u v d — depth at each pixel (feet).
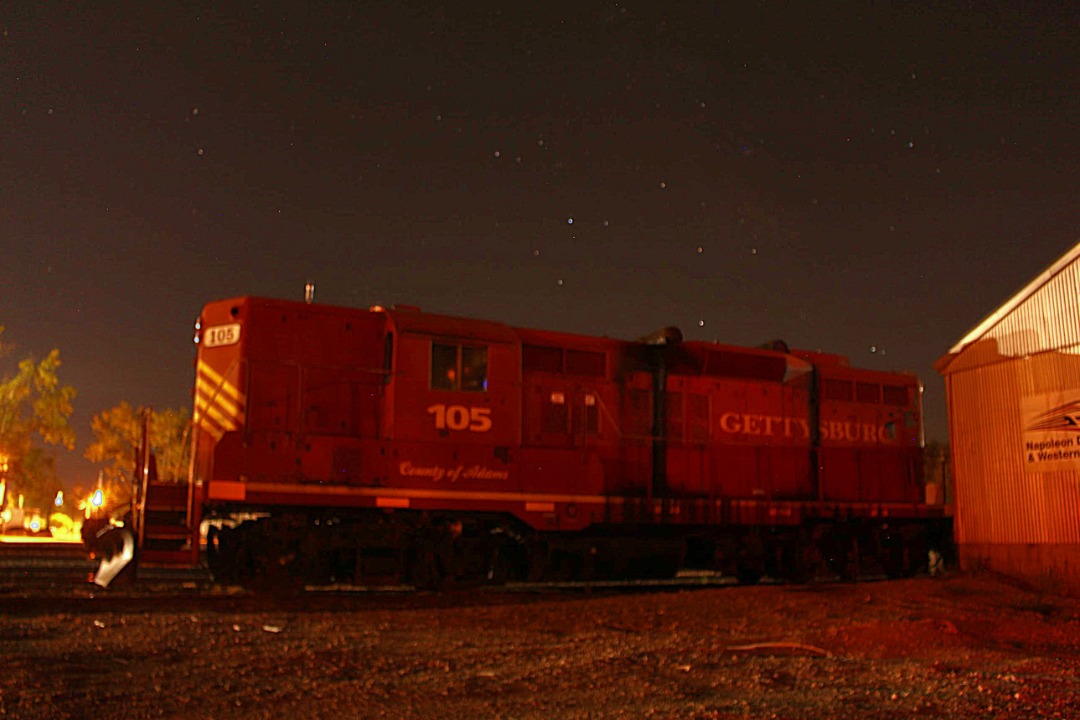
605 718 20.39
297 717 19.60
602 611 38.06
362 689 22.39
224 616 32.65
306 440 42.47
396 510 44.57
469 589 45.96
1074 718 21.63
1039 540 50.49
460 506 45.19
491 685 23.43
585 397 51.55
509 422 47.09
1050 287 50.88
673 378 54.75
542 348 50.98
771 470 57.00
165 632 28.91
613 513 49.80
